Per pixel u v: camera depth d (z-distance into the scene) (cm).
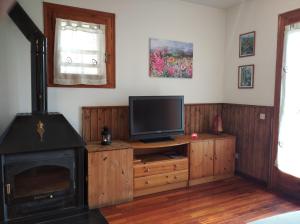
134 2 342
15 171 243
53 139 256
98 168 281
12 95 286
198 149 353
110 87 335
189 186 351
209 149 362
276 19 333
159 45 364
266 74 349
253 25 367
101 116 331
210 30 405
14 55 283
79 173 274
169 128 352
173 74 379
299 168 304
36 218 255
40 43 261
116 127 342
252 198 313
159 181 326
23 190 263
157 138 352
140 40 350
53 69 301
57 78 302
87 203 281
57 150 261
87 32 314
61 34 301
